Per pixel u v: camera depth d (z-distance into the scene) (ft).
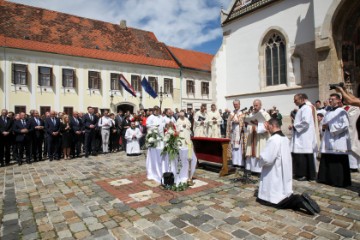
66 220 13.97
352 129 18.98
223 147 23.03
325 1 39.27
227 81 60.13
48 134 33.58
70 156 37.06
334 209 14.61
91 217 14.28
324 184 19.93
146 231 12.44
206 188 19.25
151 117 36.45
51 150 33.86
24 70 69.36
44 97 71.92
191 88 103.65
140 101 88.84
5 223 13.74
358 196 16.88
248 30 55.01
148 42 100.89
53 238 11.98
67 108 75.61
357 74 42.16
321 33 39.73
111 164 30.35
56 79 73.97
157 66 92.63
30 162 32.42
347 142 18.92
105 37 90.12
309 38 44.16
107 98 82.64
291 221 13.15
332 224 12.71
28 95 69.62
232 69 58.90
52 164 31.09
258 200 16.37
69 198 17.66
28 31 74.33
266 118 20.70
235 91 58.23
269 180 15.34
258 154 21.57
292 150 21.84
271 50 51.26
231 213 14.35
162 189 19.21
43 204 16.57
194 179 22.04
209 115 34.99
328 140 19.75
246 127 23.34
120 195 17.98
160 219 13.75
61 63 74.79
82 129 36.65
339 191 18.10
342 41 40.52
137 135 37.73
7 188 20.53
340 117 18.98
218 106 59.21
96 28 90.79
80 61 77.87
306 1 44.52
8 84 66.85
